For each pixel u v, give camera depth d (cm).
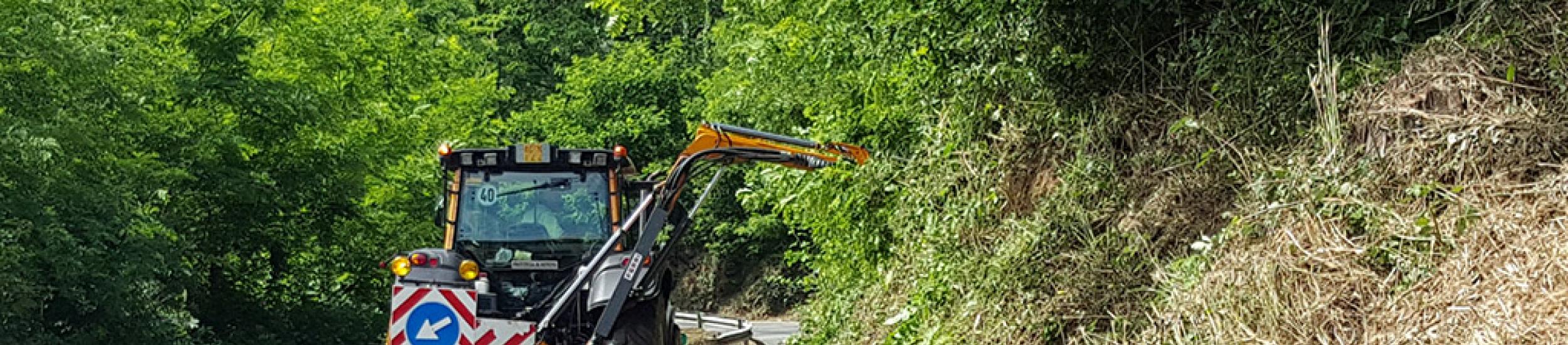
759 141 1102
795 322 3922
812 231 1512
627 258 1012
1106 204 893
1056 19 986
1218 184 838
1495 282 600
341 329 2092
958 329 926
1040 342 856
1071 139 946
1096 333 836
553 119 3975
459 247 1070
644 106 3953
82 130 1405
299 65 2017
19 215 1329
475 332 966
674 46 4081
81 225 1416
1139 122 920
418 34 2519
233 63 1805
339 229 2056
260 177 1814
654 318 997
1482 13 709
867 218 1243
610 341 973
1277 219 722
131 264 1463
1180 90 908
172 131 1738
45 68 1414
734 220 4194
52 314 1519
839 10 1455
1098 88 970
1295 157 776
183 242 1683
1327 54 770
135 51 1653
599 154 1078
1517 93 679
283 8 1936
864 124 1307
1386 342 632
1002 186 990
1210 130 851
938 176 1060
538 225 1073
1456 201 659
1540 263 586
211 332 1902
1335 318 660
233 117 1805
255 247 1962
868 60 1308
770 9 1786
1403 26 756
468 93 2633
